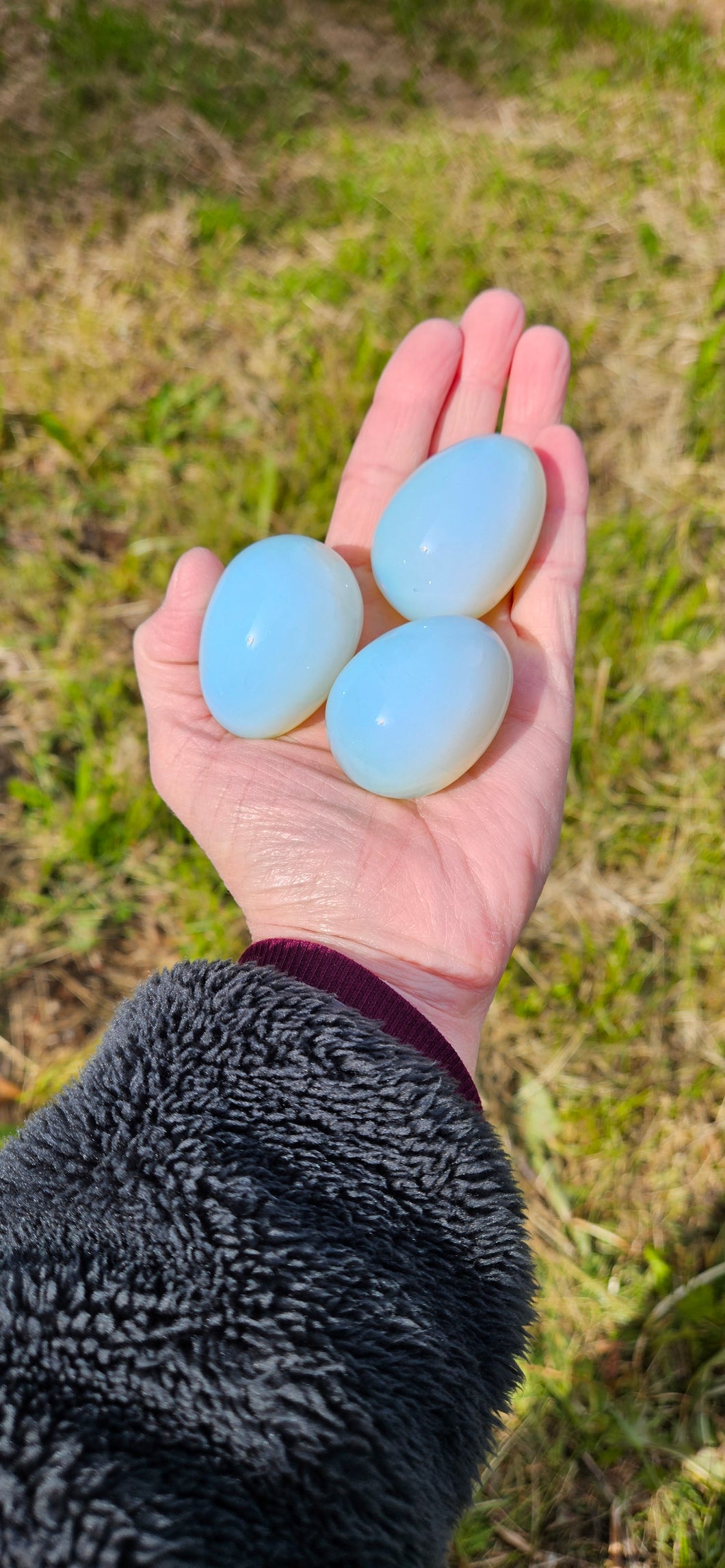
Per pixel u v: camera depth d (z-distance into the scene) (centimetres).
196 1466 13
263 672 24
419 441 31
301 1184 15
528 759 26
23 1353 14
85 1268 14
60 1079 32
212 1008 17
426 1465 14
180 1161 15
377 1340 15
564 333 49
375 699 23
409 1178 16
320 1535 13
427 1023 20
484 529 25
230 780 24
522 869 24
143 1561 12
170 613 25
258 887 24
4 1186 16
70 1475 13
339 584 25
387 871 23
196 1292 14
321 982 20
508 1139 33
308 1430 13
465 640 23
